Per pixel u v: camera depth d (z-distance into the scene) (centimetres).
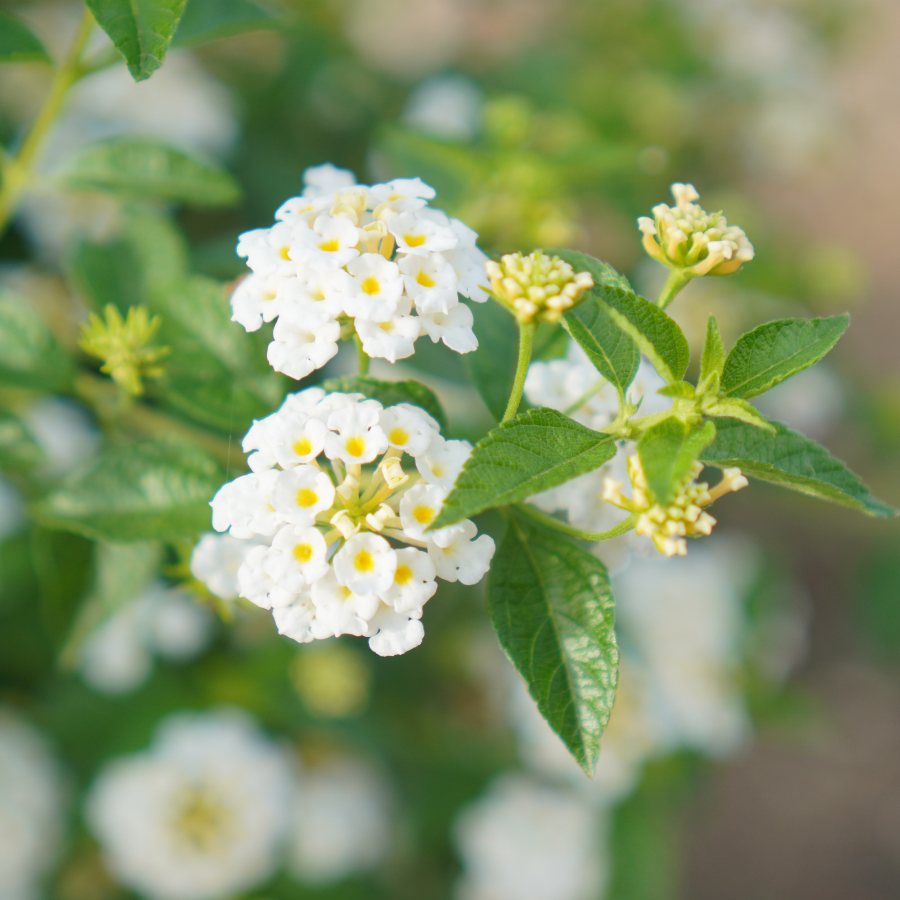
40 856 45
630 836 54
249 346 33
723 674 54
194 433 36
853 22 81
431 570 28
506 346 32
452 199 45
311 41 64
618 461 30
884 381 77
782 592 65
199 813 45
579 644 29
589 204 63
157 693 49
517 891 52
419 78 69
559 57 66
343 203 29
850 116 83
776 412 66
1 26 34
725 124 72
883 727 96
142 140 36
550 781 55
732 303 60
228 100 56
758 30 71
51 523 32
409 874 58
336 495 28
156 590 43
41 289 48
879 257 115
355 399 29
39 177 35
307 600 28
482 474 27
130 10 29
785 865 91
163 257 38
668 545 28
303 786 51
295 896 51
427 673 58
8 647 48
